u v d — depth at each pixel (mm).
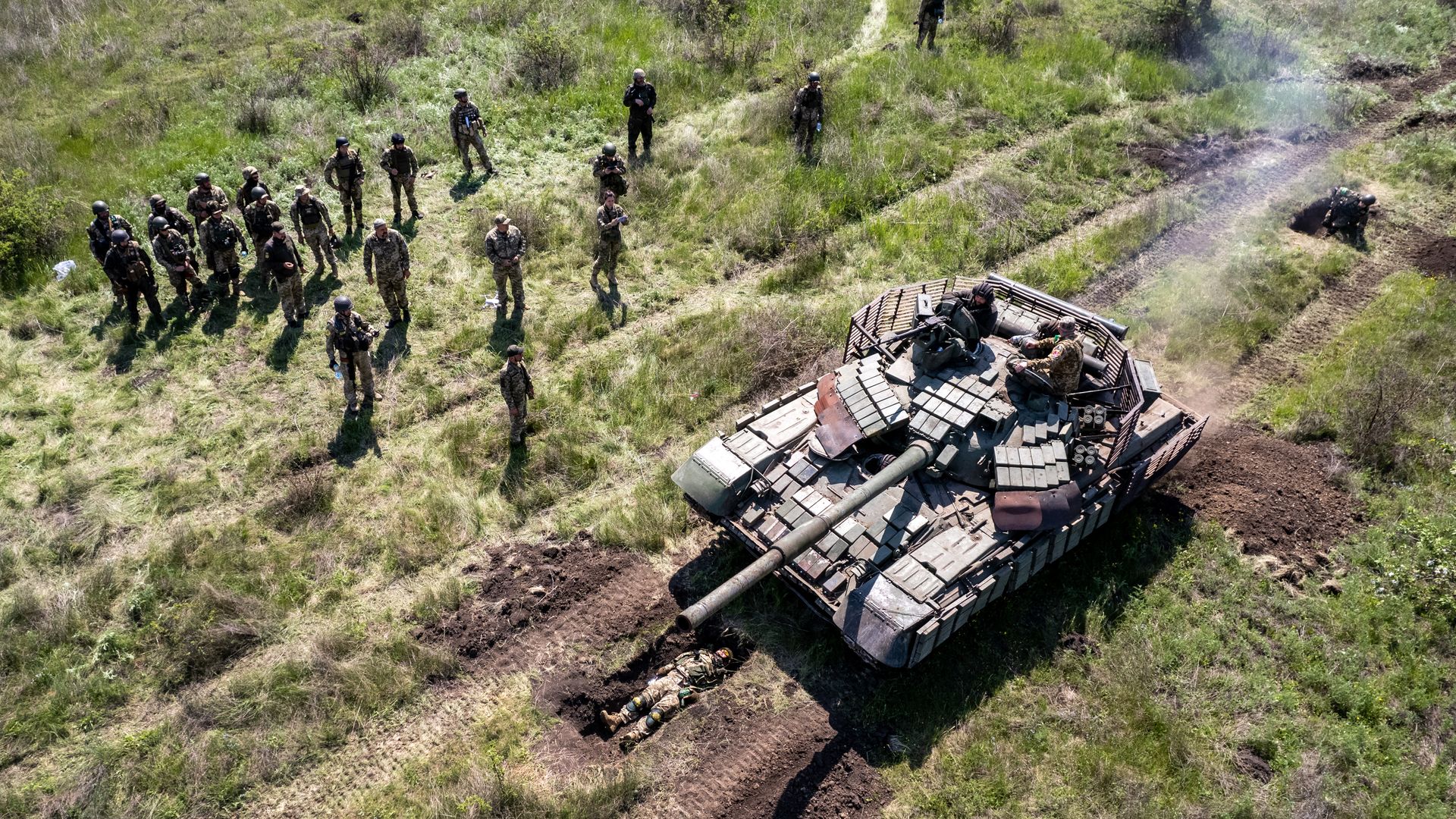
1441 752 8961
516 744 9008
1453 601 10164
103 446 12125
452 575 10586
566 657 9781
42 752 8883
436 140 18734
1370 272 15922
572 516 11359
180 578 10273
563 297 14992
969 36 23406
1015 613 10164
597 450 12188
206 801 8508
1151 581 10578
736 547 10875
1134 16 24578
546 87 20688
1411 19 24609
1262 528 11242
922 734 9047
